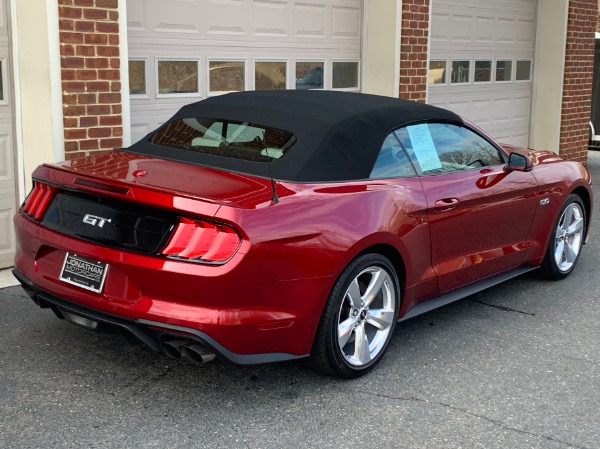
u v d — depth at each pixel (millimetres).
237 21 7496
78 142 5859
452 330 5023
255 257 3506
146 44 6785
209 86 7371
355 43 8781
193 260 3469
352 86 8875
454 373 4312
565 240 6219
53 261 3943
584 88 11953
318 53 8375
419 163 4641
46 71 5625
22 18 5707
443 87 10078
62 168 4039
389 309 4297
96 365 4230
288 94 4793
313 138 4172
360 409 3828
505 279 5562
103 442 3414
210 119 4625
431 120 4863
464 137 5121
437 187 4617
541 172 5691
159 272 3484
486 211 5043
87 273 3754
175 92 7098
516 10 11125
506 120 11406
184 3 7012
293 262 3666
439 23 9797
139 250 3578
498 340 4863
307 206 3797
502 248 5348
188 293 3479
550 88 11586
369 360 4207
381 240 4109
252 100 4711
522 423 3746
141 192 3600
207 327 3463
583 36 11664
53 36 5586
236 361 3609
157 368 4223
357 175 4207
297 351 3820
